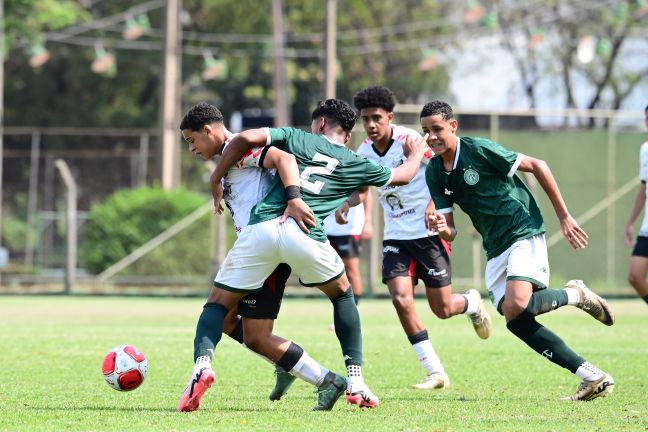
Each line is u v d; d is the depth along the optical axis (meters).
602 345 35.81
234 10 135.00
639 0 97.19
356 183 20.23
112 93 135.75
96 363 29.06
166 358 30.52
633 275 33.47
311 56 135.25
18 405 20.59
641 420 18.81
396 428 17.50
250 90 132.62
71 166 107.62
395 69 142.50
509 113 67.00
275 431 17.00
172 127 87.25
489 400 22.06
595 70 131.25
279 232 19.27
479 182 22.12
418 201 26.39
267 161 19.53
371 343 36.25
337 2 140.38
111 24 129.88
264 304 20.12
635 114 67.44
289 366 20.12
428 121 22.05
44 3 100.69
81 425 17.72
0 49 86.25
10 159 104.44
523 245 22.05
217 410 19.88
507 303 21.77
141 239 73.31
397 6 142.88
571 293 22.44
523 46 134.00
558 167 67.50
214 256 68.19
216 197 20.09
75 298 68.12
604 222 67.69
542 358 31.20
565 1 128.88
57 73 133.25
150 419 18.44
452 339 38.19
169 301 64.62
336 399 20.16
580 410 20.25
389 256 26.66
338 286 20.02
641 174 33.72
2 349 33.16
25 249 95.25
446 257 26.78
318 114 20.69
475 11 87.00
